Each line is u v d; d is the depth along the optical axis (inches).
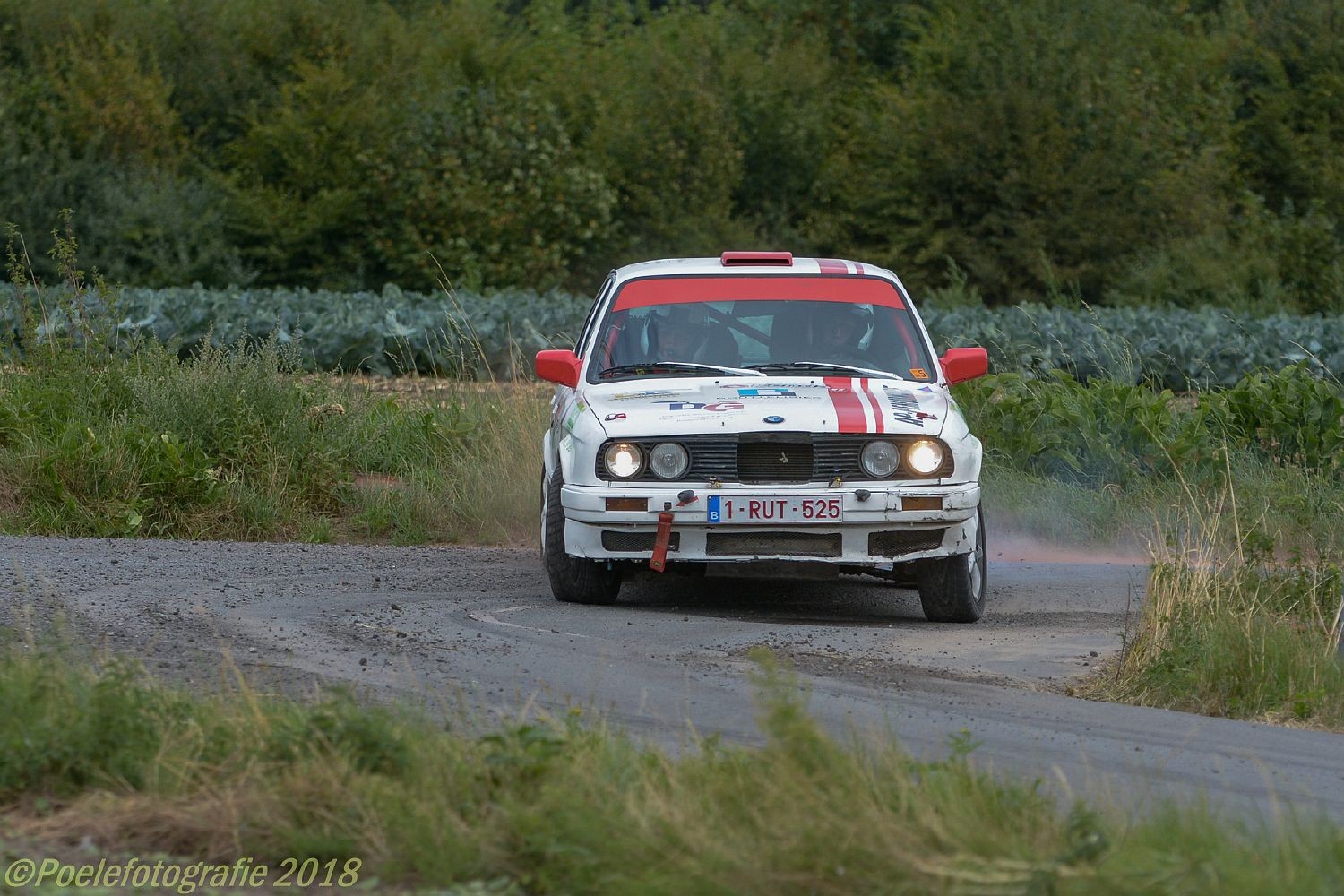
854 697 874.1
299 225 4913.9
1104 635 1119.6
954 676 964.0
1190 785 715.4
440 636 1021.8
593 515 1114.1
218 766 636.1
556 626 1075.9
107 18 5339.6
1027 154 5359.3
